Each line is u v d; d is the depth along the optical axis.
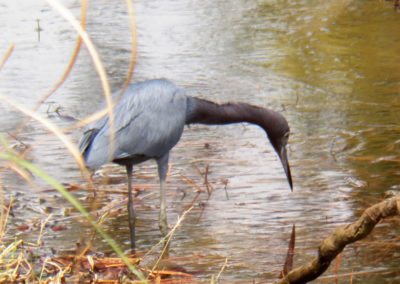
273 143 11.58
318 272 7.63
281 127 11.42
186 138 14.24
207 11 25.36
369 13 23.73
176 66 19.14
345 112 15.34
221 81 17.75
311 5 25.58
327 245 7.37
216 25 23.33
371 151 13.11
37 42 21.97
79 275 8.73
